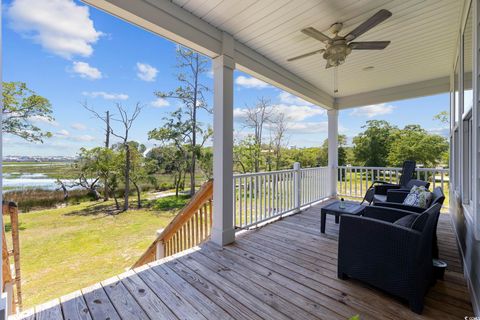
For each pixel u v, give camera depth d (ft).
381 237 6.14
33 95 31.65
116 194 38.91
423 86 15.78
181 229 11.51
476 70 5.24
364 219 6.50
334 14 8.61
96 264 18.53
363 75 14.69
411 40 10.41
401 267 5.75
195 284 6.85
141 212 34.12
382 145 42.11
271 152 46.42
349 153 46.52
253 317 5.45
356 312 5.57
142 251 21.09
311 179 17.29
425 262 5.92
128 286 6.75
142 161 39.47
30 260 19.39
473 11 5.71
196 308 5.78
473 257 5.84
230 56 9.99
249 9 8.34
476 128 5.24
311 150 48.16
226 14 8.64
